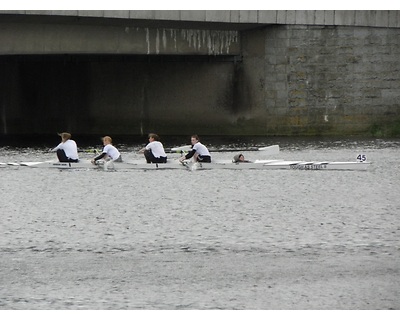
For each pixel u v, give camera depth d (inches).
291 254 3868.1
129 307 3240.7
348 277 3543.3
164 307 3240.7
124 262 3764.8
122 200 5236.2
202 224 4495.6
